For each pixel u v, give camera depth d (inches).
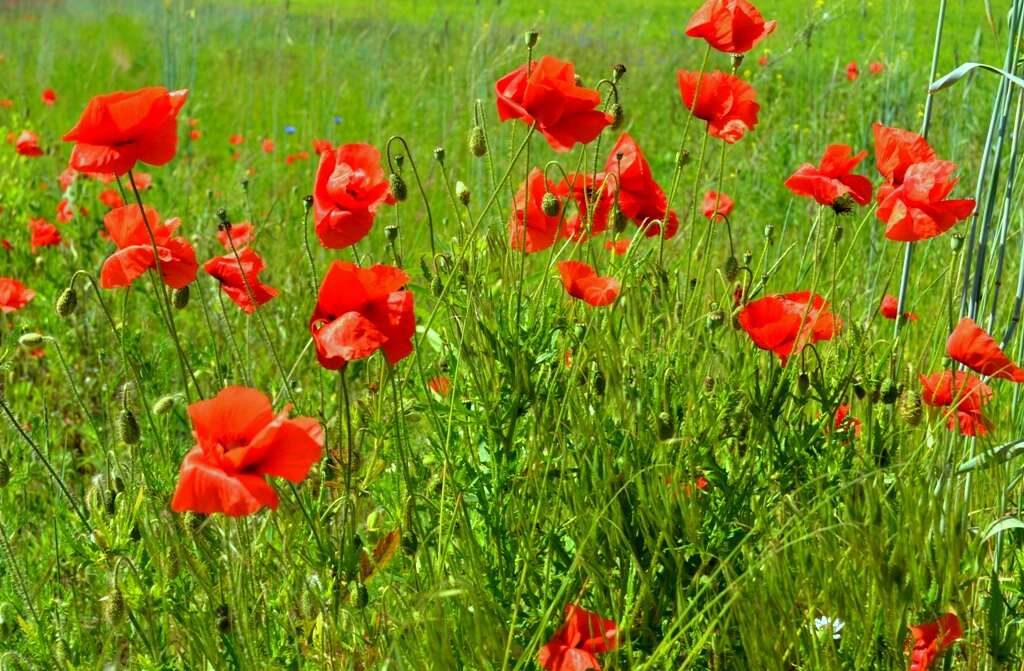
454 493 71.5
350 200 69.4
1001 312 86.7
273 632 70.7
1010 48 75.9
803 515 68.3
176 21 195.9
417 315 76.5
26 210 121.0
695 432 71.9
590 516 69.4
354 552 68.7
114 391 87.2
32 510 82.9
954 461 71.4
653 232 76.1
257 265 73.6
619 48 230.1
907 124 130.9
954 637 67.3
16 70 220.8
